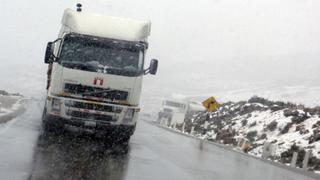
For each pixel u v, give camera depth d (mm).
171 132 28500
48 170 9672
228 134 30500
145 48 15672
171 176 10984
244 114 36938
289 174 15305
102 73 15109
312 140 23719
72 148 13398
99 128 15211
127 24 15922
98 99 15117
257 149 24625
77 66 15047
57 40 15328
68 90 15055
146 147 16672
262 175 13812
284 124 28766
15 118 19531
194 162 14383
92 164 11180
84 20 15680
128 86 15234
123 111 15219
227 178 11969
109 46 15406
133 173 10688
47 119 15391
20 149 11789
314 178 15352
